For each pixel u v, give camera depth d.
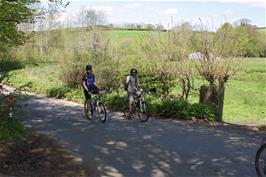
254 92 28.53
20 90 12.03
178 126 14.16
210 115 15.95
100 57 22.95
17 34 13.63
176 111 16.20
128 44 24.05
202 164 9.08
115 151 10.34
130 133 12.70
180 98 18.72
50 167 8.93
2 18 12.02
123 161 9.41
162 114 16.50
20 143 10.60
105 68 22.25
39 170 8.70
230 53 18.58
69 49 25.95
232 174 8.30
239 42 19.41
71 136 12.20
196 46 19.19
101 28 27.03
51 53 44.88
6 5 11.65
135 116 16.42
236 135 12.59
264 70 37.84
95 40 24.30
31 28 16.48
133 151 10.32
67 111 18.06
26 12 12.71
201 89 16.91
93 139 11.77
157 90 19.91
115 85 22.31
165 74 19.78
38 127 13.73
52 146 10.70
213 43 18.64
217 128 14.06
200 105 16.22
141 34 21.52
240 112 21.20
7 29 12.59
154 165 9.07
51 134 12.45
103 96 20.03
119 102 18.72
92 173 8.55
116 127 13.83
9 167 8.80
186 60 19.36
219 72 18.16
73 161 9.41
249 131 13.59
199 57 18.72
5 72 13.21
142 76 20.00
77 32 29.03
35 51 45.56
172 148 10.61
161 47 19.88
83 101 21.77
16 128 11.05
